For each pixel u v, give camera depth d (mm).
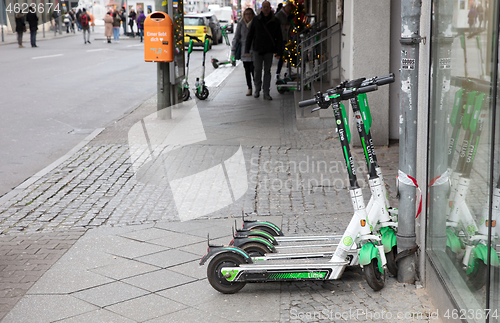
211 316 3635
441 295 3443
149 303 3838
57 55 25891
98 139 9445
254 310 3699
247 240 4246
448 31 3293
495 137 2584
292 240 4434
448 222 3336
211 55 27172
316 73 11727
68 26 47875
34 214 5918
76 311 3736
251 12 13531
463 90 3041
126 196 6477
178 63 11703
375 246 3770
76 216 5824
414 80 3719
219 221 5566
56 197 6496
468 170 2969
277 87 14086
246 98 13328
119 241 5062
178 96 12750
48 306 3816
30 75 18172
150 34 10961
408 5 3604
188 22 30016
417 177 4039
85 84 16484
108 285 4133
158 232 5281
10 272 4387
